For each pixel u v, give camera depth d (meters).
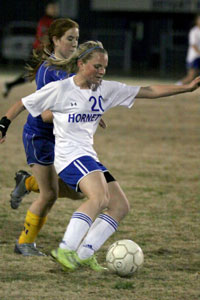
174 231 22.17
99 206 16.50
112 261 17.23
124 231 22.00
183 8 117.38
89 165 16.75
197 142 43.34
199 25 70.88
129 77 92.19
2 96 67.25
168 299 15.62
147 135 45.97
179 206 25.98
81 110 16.92
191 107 65.12
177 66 109.31
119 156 37.25
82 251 16.77
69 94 16.92
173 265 18.41
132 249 17.28
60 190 19.50
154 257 19.14
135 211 24.91
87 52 16.78
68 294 15.80
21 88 77.25
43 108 17.25
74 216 16.42
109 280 16.94
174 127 50.47
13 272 17.53
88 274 17.39
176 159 36.91
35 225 19.16
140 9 118.25
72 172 16.80
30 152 18.84
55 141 17.44
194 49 71.06
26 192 20.91
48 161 18.70
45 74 18.17
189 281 17.05
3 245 20.19
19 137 43.56
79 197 19.86
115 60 115.06
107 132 46.91
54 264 18.27
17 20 123.81
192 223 23.33
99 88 17.33
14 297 15.54
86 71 16.80
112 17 121.50
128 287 16.34
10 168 32.91
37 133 18.62
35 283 16.61
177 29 119.62
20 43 113.12
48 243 20.50
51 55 18.94
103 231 17.03
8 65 112.81
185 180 31.31
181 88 18.22
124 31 115.50
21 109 17.62
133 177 31.58
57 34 18.72
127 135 45.69
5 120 17.53
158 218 23.94
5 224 22.75
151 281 16.95
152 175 32.25
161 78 92.69
